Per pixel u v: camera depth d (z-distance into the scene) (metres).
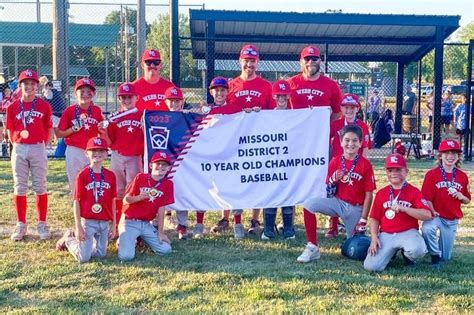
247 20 13.80
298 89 7.20
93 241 5.92
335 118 7.35
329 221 7.16
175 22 13.08
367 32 15.41
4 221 7.61
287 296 4.83
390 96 25.53
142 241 6.36
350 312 4.45
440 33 14.46
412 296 4.85
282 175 6.81
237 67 23.03
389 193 5.64
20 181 6.69
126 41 18.48
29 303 4.64
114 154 6.75
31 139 6.62
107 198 5.91
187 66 27.48
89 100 6.67
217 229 7.17
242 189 6.77
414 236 5.58
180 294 4.88
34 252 6.12
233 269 5.56
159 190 6.07
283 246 6.48
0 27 22.86
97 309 4.52
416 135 15.04
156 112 6.61
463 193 5.89
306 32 15.40
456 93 26.14
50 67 28.05
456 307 4.61
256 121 6.77
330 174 6.24
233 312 4.44
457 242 6.77
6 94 14.52
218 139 6.73
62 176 11.29
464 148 14.96
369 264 5.56
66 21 15.54
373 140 15.13
